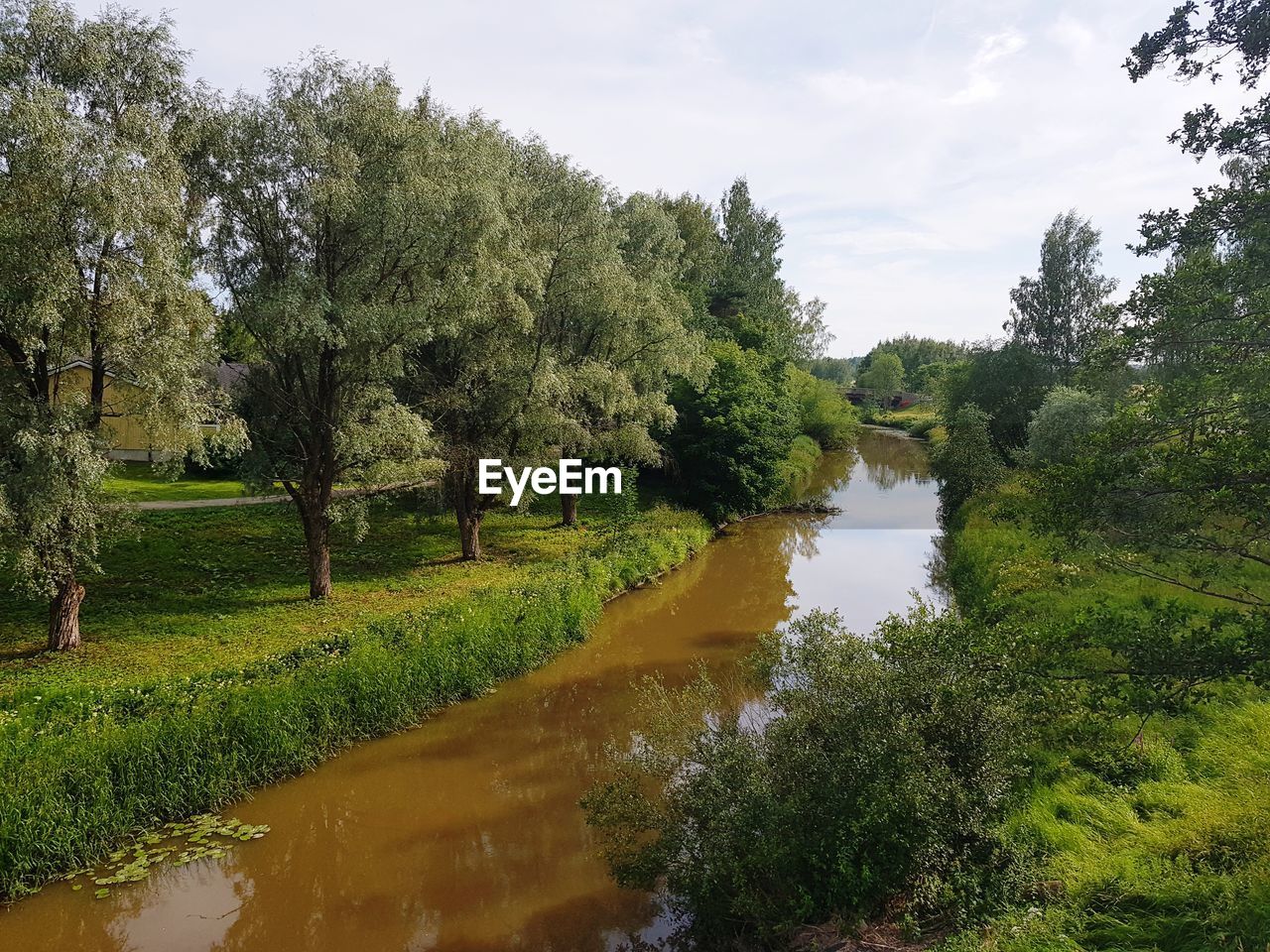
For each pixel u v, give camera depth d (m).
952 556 23.42
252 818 9.79
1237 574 13.72
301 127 13.86
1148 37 5.86
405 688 12.38
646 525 26.23
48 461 10.90
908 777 6.34
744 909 6.56
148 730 9.57
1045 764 8.22
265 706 10.61
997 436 37.94
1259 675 5.39
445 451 18.23
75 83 11.71
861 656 7.55
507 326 18.70
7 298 10.70
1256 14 5.34
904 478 46.25
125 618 14.76
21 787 8.38
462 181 15.56
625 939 7.69
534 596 16.02
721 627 17.92
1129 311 6.16
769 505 34.38
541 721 12.73
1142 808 7.37
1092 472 6.09
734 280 50.31
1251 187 5.85
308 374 16.27
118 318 11.43
